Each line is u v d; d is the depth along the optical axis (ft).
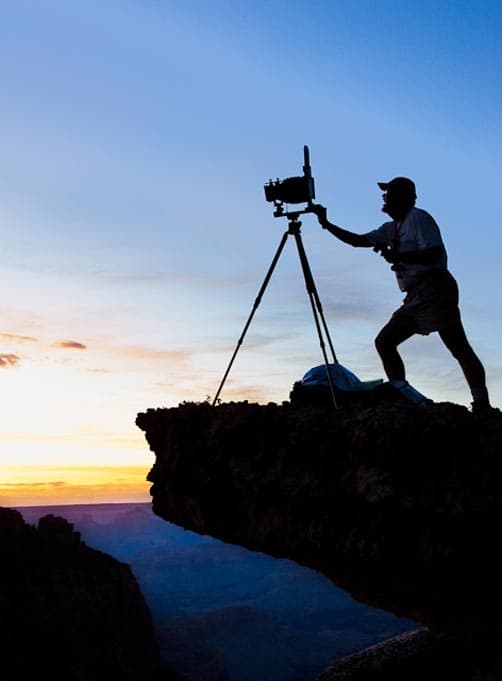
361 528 29.04
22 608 383.86
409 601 33.71
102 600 435.94
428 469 27.84
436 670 56.80
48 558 433.89
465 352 32.24
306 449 30.94
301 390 33.73
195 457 34.37
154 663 449.48
